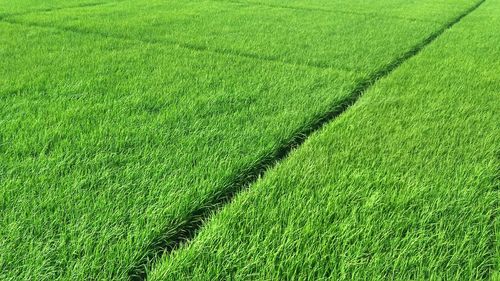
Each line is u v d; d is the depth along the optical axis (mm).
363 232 2422
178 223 2488
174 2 12602
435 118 4188
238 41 7461
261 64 6000
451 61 6508
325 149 3430
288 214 2570
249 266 2135
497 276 2148
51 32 7719
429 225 2508
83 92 4520
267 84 5105
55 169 2912
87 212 2494
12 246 2193
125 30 8102
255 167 3195
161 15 10023
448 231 2467
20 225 2354
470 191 2865
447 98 4797
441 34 8797
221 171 2994
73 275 2035
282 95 4699
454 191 2863
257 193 2760
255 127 3850
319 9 12078
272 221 2492
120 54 6293
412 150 3482
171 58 6121
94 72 5316
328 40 7848
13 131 3469
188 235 2531
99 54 6258
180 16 9945
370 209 2625
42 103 4195
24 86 4688
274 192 2803
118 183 2805
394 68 6328
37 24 8492
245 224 2449
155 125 3746
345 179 2957
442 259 2232
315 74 5605
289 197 2713
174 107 4168
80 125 3719
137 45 6941
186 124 3816
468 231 2453
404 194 2775
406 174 3051
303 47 7242
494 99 4809
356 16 10898
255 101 4496
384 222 2500
